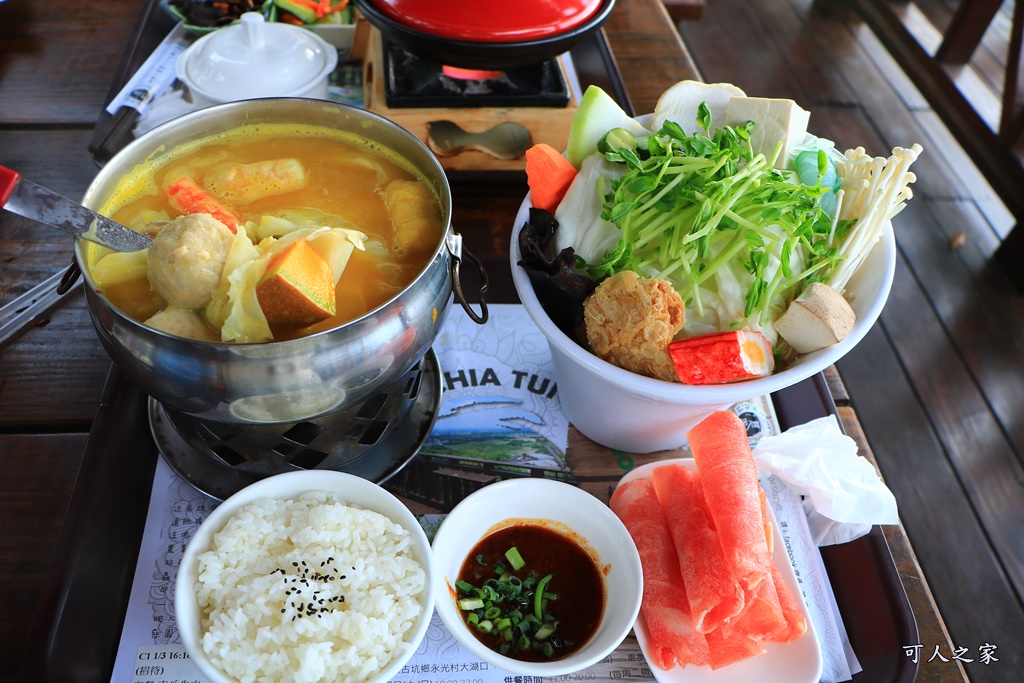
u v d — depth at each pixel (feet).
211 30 2.08
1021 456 2.74
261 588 1.13
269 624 1.13
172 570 1.26
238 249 1.12
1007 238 3.23
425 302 1.17
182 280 1.08
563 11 1.59
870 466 1.41
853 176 1.41
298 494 1.26
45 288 1.58
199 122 1.39
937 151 3.74
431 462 1.43
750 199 1.31
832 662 1.24
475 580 1.28
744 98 1.41
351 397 1.17
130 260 1.17
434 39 1.54
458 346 1.60
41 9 2.22
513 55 1.57
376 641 1.11
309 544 1.18
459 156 1.86
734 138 1.34
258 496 1.23
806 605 1.29
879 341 3.01
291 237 1.18
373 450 1.41
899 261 3.24
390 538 1.22
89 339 1.54
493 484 1.29
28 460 1.38
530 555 1.31
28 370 1.49
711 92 1.48
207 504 1.33
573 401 1.43
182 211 1.32
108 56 2.12
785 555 1.29
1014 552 2.53
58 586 1.21
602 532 1.29
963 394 2.88
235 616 1.10
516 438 1.48
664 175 1.30
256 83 1.84
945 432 2.78
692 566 1.20
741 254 1.33
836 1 4.44
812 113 3.88
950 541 2.54
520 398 1.54
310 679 1.06
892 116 3.90
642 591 1.17
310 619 1.10
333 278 1.18
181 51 2.04
